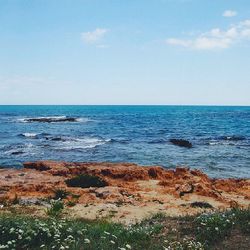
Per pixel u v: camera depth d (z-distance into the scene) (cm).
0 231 983
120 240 1034
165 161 3725
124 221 1523
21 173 2680
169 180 2544
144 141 5412
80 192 2092
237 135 6462
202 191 2117
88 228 1157
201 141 5488
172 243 1027
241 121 10619
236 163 3628
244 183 2489
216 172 3212
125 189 2214
